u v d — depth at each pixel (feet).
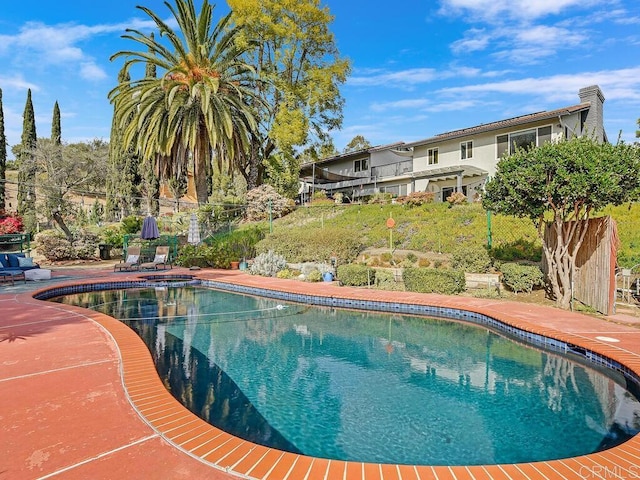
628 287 31.32
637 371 16.47
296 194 94.89
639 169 26.76
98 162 126.00
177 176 79.61
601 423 14.05
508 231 49.14
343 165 117.91
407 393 16.75
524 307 30.81
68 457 9.50
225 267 63.82
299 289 40.63
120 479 8.61
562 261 33.01
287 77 92.99
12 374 15.43
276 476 9.00
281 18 87.81
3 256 49.65
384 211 70.18
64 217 109.60
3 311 28.40
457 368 19.83
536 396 16.44
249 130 84.38
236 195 107.04
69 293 43.39
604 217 28.02
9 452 9.70
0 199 103.35
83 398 13.15
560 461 10.12
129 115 73.77
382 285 41.73
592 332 22.98
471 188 81.76
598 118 71.61
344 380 18.22
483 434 13.28
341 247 52.16
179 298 41.24
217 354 22.17
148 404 12.69
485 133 79.56
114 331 22.34
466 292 38.27
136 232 87.86
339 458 11.82
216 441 10.46
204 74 70.44
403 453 12.09
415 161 92.89
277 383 17.85
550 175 29.60
